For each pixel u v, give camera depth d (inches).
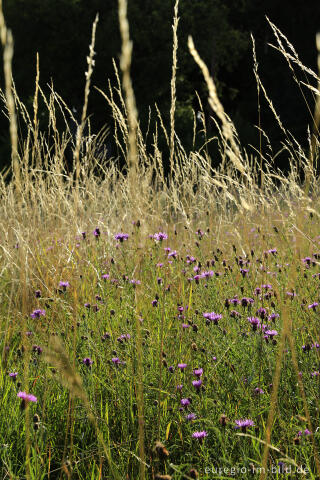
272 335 132.7
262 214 169.2
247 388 121.3
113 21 1152.2
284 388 123.2
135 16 1175.6
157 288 176.7
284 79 1346.0
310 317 142.1
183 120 1043.9
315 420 116.6
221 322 155.8
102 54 1161.4
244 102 1577.3
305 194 90.0
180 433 113.6
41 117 673.6
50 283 193.8
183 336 149.3
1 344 163.8
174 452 113.3
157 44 1205.1
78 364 133.9
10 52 72.4
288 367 132.0
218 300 163.5
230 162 235.9
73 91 1235.2
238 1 1640.0
